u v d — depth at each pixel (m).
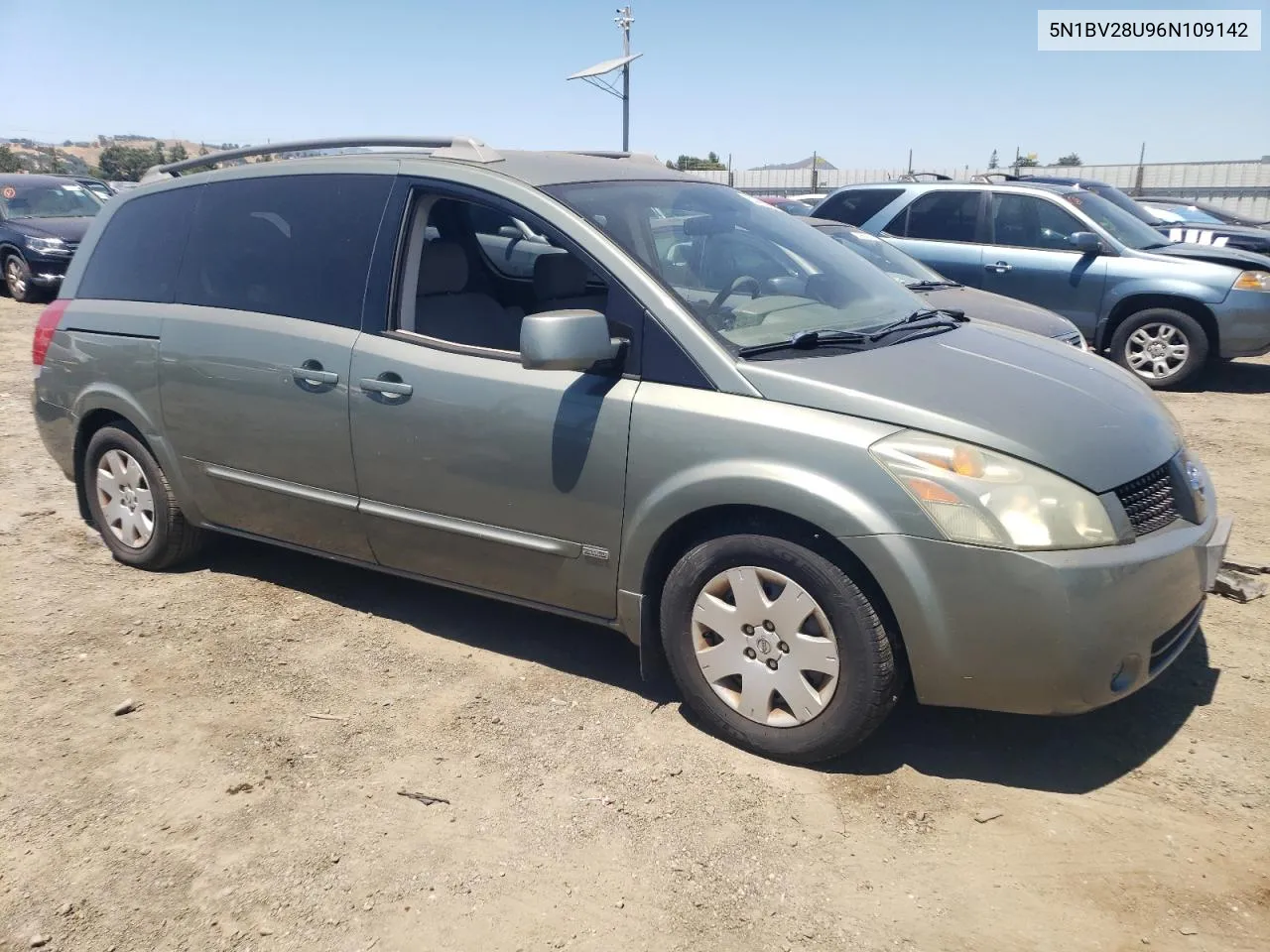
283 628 4.20
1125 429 3.15
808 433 2.98
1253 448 6.92
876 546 2.87
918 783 3.10
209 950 2.49
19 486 6.08
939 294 7.08
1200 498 3.26
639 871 2.74
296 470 4.04
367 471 3.83
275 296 4.07
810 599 3.04
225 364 4.12
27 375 9.48
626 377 3.29
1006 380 3.28
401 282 3.79
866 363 3.23
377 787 3.12
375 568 4.06
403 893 2.67
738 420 3.07
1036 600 2.78
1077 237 9.06
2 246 15.06
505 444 3.47
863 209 10.34
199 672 3.83
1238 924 2.52
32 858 2.81
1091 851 2.79
